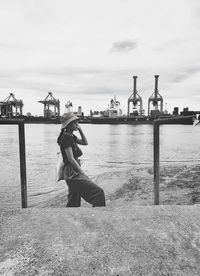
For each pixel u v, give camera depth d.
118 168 11.94
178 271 1.36
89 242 1.62
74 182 3.41
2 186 7.38
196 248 1.62
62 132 3.50
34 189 7.09
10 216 2.03
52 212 2.14
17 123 2.74
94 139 44.06
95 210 2.21
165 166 8.82
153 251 1.55
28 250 1.51
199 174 6.70
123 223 1.93
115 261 1.43
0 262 1.40
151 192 5.45
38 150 23.25
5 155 18.25
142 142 36.03
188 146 28.12
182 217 2.06
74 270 1.34
